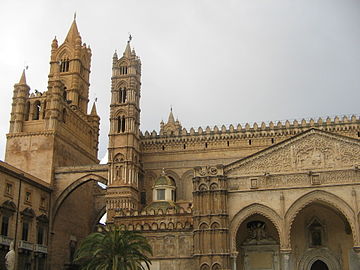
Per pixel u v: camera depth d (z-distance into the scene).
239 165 66.94
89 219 98.94
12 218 70.69
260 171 66.06
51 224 83.06
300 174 64.69
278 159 66.06
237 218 64.81
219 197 65.00
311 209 71.12
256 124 88.88
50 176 84.88
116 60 91.81
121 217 73.94
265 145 87.12
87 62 111.44
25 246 72.88
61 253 85.56
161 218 72.44
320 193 63.38
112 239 54.84
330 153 64.75
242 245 71.06
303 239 70.00
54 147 86.62
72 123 95.56
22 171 78.25
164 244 67.88
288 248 61.88
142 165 91.00
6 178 70.06
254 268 69.75
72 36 108.69
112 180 82.38
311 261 69.00
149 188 89.62
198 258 63.00
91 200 100.75
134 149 85.94
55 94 89.69
